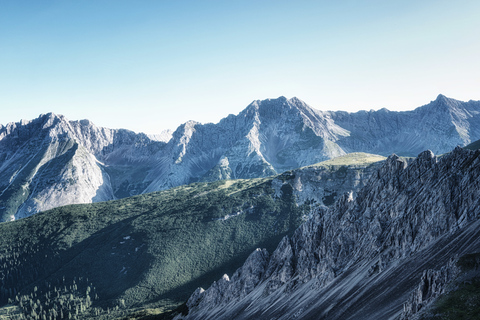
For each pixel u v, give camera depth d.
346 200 193.50
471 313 67.62
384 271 120.19
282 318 141.25
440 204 124.94
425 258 109.50
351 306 112.00
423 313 74.50
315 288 148.12
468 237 103.81
